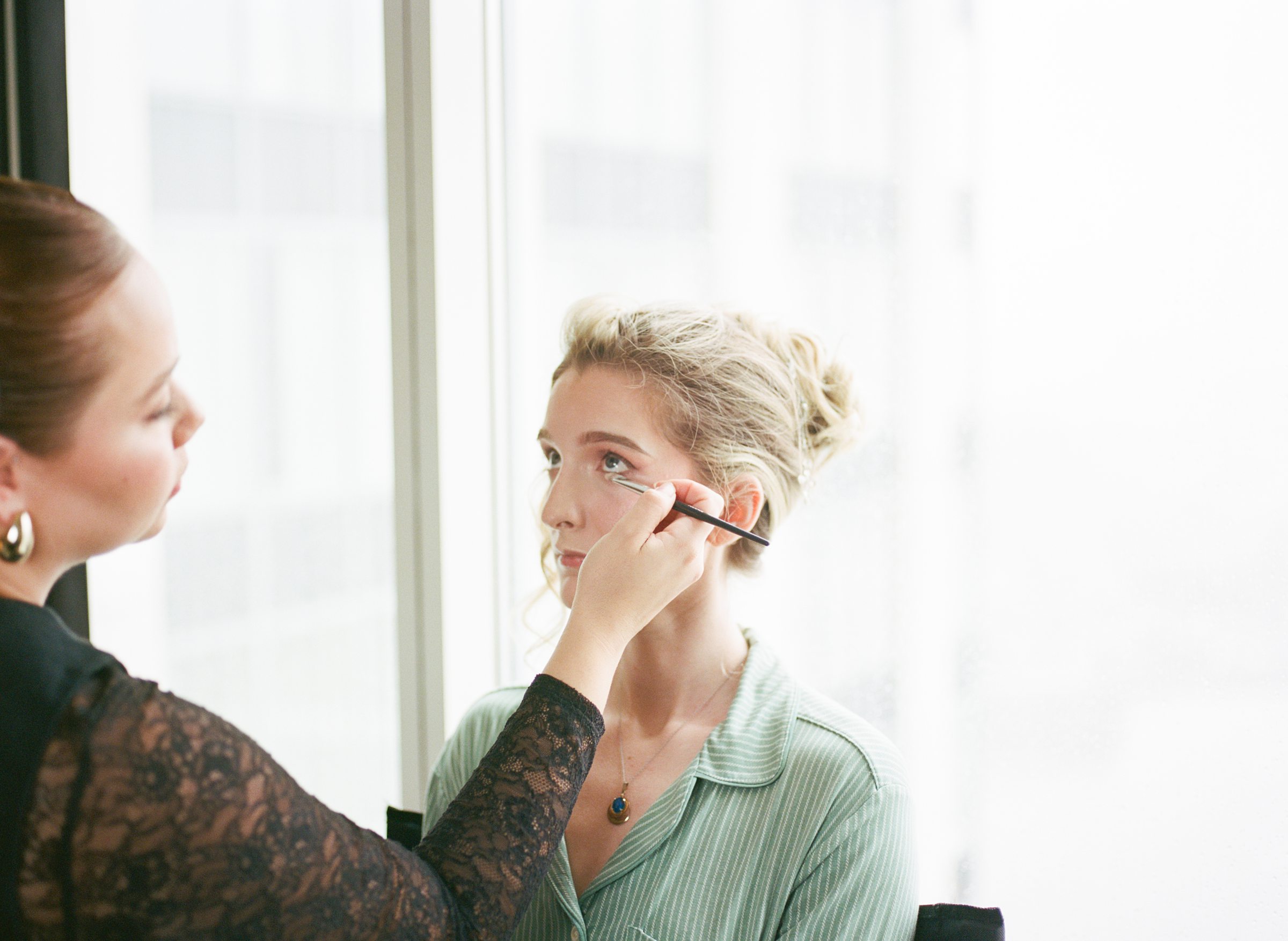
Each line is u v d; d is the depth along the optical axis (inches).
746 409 34.8
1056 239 38.9
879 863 31.0
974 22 40.2
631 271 49.2
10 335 21.0
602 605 27.6
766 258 45.8
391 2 48.7
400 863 23.5
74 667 21.6
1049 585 39.9
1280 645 35.4
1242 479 35.8
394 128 49.4
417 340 50.1
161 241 61.7
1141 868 38.2
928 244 41.9
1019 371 40.1
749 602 46.8
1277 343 35.0
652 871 32.6
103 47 61.0
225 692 62.5
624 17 48.3
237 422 60.7
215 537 61.9
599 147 49.4
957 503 41.9
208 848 21.0
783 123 44.9
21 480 22.3
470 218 50.4
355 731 59.1
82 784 20.4
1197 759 37.1
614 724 36.9
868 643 44.4
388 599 57.3
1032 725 40.6
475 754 38.2
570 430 34.9
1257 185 35.0
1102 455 38.5
